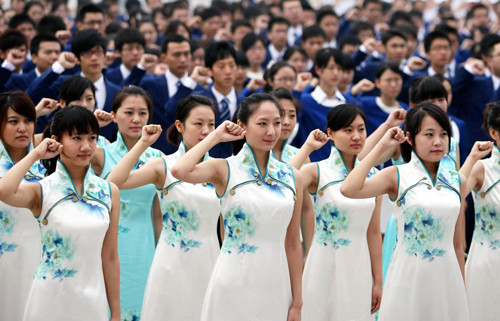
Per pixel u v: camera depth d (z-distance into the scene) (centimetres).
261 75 1548
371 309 780
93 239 622
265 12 2059
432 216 678
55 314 609
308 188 793
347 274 764
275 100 635
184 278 746
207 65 1203
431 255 679
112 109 861
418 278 678
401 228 696
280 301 635
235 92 1223
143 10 2125
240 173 639
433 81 931
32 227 748
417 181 689
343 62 1198
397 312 682
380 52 1559
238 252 631
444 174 701
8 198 596
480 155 757
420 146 683
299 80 1238
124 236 817
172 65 1245
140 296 822
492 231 811
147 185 823
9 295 733
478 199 822
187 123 772
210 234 763
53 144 606
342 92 1359
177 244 751
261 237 632
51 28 1583
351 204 761
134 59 1362
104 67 1255
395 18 1986
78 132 616
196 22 1847
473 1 2445
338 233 768
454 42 1684
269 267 630
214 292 631
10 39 1243
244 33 1767
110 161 847
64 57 1119
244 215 630
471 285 822
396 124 854
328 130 793
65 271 614
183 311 744
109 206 641
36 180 752
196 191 751
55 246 616
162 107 1229
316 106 1202
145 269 823
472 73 1367
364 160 672
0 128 721
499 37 1412
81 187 634
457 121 1150
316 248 781
